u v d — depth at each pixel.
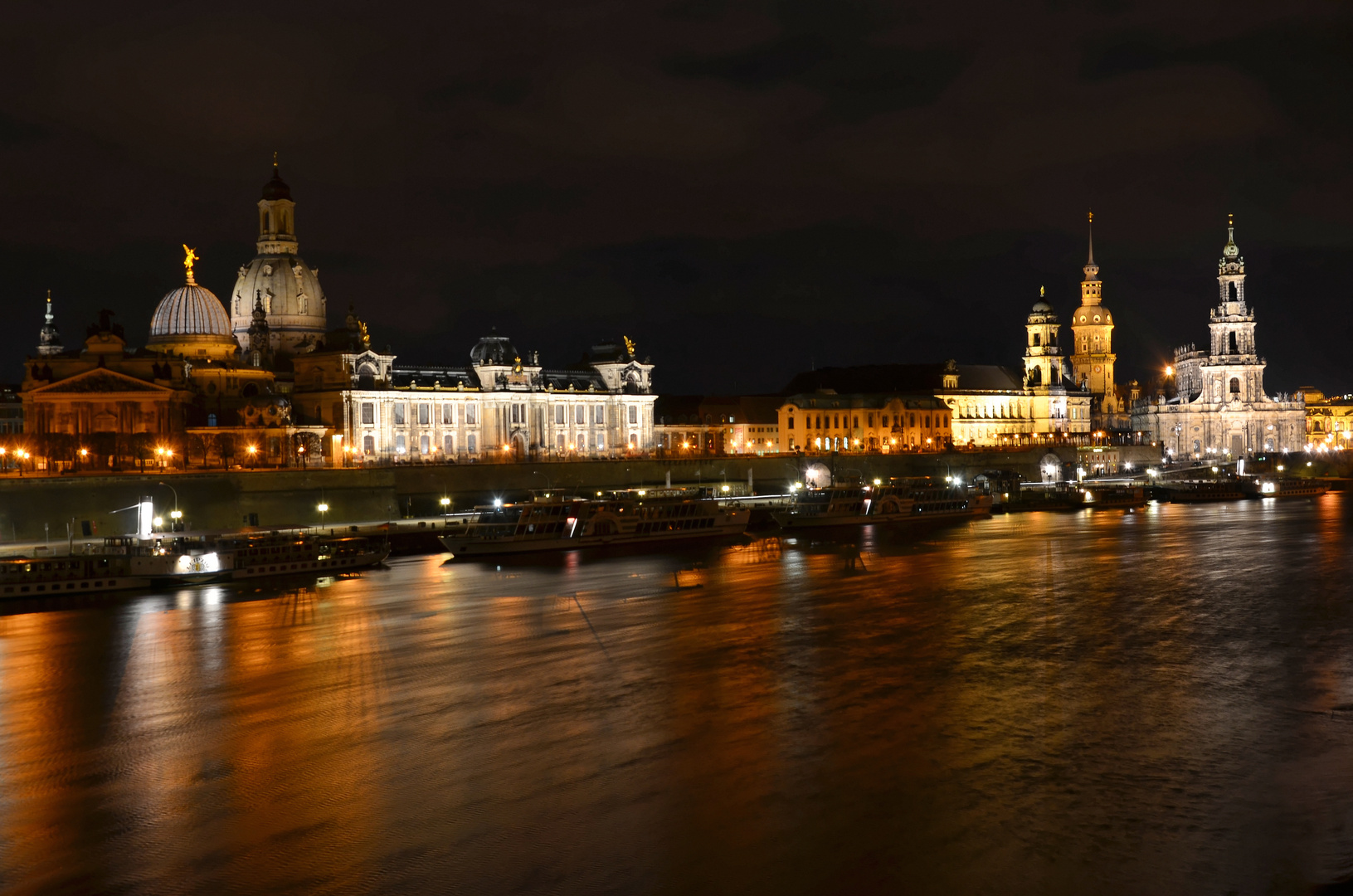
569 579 124.88
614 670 81.69
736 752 63.78
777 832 53.31
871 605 106.88
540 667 82.81
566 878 49.22
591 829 53.72
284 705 73.50
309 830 54.00
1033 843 52.09
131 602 110.12
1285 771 60.47
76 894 48.44
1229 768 60.91
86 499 147.00
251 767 62.12
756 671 81.25
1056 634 93.31
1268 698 74.00
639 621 99.31
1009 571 128.75
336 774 60.91
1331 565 130.88
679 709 71.81
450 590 117.12
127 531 149.38
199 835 53.59
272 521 163.75
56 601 110.44
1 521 139.88
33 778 61.00
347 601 109.94
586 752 63.91
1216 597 109.75
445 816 55.34
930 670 81.31
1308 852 51.03
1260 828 53.44
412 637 93.25
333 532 153.50
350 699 74.88
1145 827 53.69
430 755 63.66
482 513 171.00
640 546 157.38
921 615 101.75
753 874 49.34
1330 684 77.31
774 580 123.25
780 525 182.50
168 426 185.38
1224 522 187.00
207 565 121.06
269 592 115.69
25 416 189.75
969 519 198.25
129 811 56.41
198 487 157.12
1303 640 90.62
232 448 186.38
